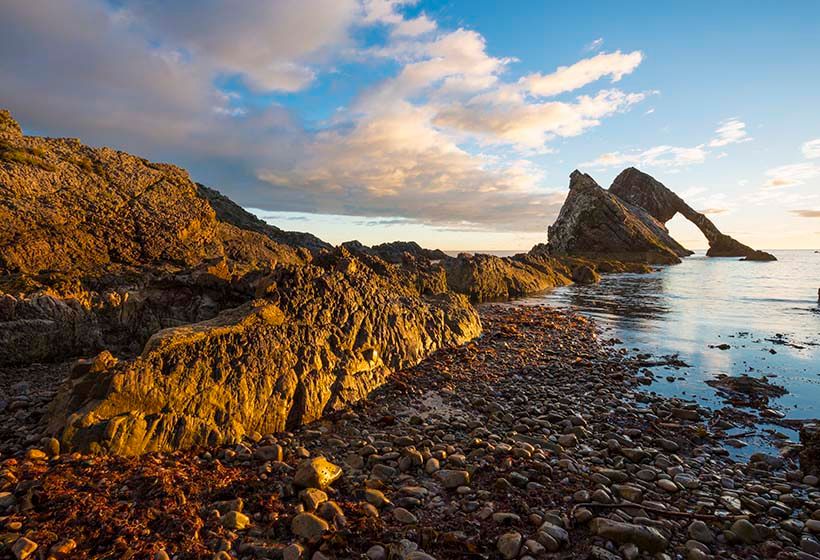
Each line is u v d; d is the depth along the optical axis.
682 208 131.62
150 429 8.42
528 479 7.79
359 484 7.55
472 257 46.19
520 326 25.94
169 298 16.95
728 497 7.38
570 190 120.19
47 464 7.32
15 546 5.22
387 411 11.80
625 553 5.75
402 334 16.39
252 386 10.21
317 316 13.70
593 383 14.82
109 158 37.47
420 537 6.01
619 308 34.44
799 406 12.89
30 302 14.97
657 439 10.11
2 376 13.37
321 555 5.58
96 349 15.82
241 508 6.65
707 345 20.97
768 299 37.53
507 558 5.69
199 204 38.62
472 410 12.11
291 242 74.06
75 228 28.64
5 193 26.98
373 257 31.06
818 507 7.14
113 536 5.69
